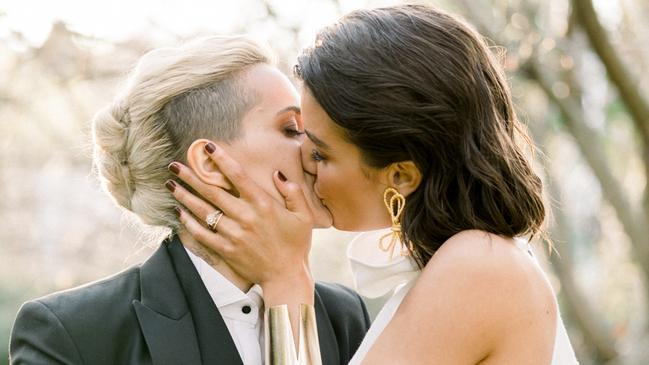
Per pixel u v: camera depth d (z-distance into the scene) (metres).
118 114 2.47
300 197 2.41
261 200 2.38
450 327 2.10
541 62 7.27
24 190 9.42
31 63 7.81
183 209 2.44
